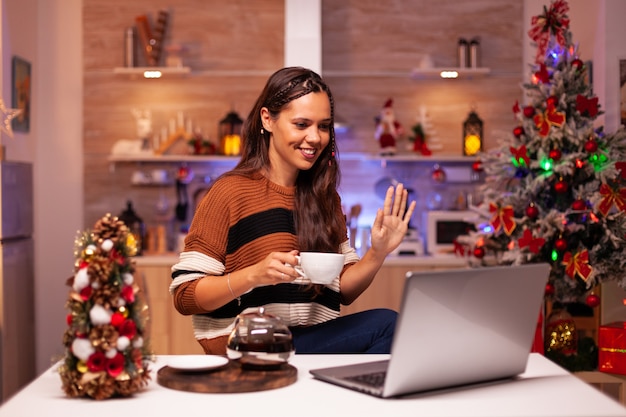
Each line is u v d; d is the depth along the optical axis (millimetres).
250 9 5477
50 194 5430
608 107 4359
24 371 4328
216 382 1480
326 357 1808
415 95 5496
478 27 5484
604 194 3416
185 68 5258
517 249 3576
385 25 5484
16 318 4195
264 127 2205
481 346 1495
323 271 1743
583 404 1408
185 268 2070
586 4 4633
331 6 5480
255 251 2141
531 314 1563
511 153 3641
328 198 2285
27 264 4398
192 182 5484
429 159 5277
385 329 2025
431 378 1455
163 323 4816
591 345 3779
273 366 1568
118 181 5465
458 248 4016
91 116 5449
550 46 3705
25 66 5109
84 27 5434
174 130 5465
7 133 4402
